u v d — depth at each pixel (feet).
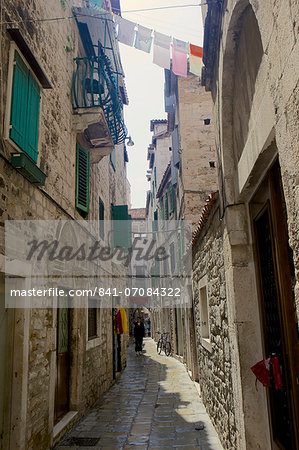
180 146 39.91
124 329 36.96
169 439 17.29
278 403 10.39
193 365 31.55
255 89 9.84
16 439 12.64
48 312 16.29
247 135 11.06
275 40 6.31
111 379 31.58
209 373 19.72
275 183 9.70
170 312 54.24
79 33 24.41
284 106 5.99
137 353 55.98
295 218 5.68
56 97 18.74
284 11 5.78
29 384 13.70
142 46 15.43
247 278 12.26
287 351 9.13
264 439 11.07
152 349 66.90
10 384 12.98
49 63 17.84
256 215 11.94
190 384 30.86
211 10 12.19
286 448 9.50
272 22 6.40
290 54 5.62
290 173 5.81
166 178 53.67
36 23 16.12
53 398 16.34
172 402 24.75
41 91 16.14
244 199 12.64
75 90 22.09
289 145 5.81
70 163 21.15
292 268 9.16
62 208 18.70
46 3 17.74
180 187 41.86
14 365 13.10
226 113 13.23
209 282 18.53
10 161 12.51
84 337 22.70
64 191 19.69
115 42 31.04
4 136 12.07
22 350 13.16
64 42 20.89
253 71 10.06
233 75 12.51
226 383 14.48
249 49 10.40
